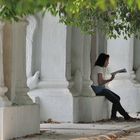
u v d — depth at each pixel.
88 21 29.20
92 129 30.42
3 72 26.23
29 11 14.62
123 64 43.84
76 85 35.16
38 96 33.69
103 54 37.06
